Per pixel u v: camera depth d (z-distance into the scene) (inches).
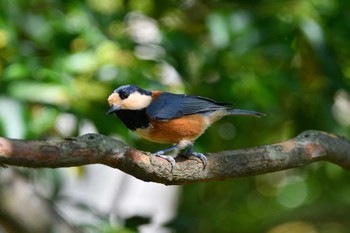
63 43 445.1
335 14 478.9
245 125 541.3
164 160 308.0
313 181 676.7
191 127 392.8
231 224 723.4
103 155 282.2
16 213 456.8
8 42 440.5
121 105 386.9
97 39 443.8
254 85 470.9
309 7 472.7
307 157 350.0
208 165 323.0
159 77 464.4
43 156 268.4
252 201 726.5
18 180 463.5
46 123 405.7
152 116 385.7
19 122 391.2
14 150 263.0
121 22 479.8
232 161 328.2
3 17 442.6
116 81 429.7
